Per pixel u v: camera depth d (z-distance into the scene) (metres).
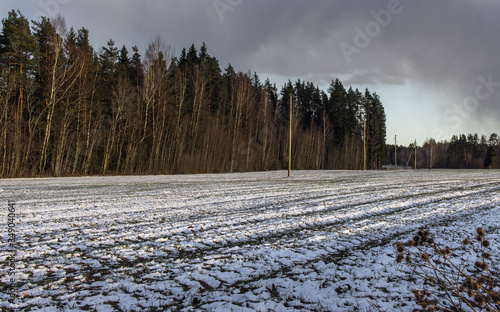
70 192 15.29
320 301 3.79
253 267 5.03
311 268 5.01
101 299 3.82
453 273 4.68
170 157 42.25
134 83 49.25
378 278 4.57
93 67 39.56
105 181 23.30
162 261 5.30
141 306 3.65
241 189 17.47
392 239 6.87
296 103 80.94
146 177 30.00
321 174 37.84
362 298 3.88
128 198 13.13
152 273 4.72
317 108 81.56
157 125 41.00
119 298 3.86
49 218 8.77
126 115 38.75
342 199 13.34
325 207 11.16
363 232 7.48
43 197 13.22
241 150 50.94
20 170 29.12
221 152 47.44
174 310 3.54
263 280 4.47
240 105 52.12
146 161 40.78
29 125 30.72
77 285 4.26
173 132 43.44
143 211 10.02
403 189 17.75
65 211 9.88
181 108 46.31
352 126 76.44
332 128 75.06
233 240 6.67
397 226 8.14
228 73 67.12
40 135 31.98
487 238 6.82
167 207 10.84
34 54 31.12
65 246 6.11
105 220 8.58
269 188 18.16
